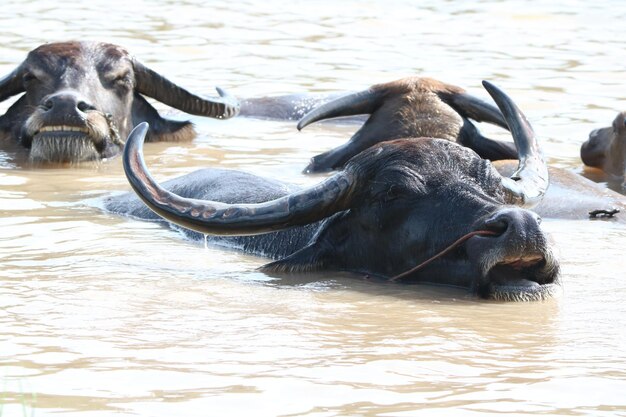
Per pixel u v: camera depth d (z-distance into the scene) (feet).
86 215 97.60
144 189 78.18
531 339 64.69
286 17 228.63
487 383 57.41
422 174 77.71
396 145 79.56
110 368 58.75
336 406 54.03
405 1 249.75
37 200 103.45
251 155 126.31
